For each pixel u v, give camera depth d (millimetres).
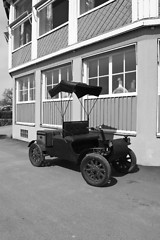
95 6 9359
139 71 7094
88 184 5441
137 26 6953
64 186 5340
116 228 3479
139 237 3244
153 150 6918
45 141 6898
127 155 6320
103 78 8539
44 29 11945
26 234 3316
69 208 4168
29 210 4094
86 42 8680
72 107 9570
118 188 5176
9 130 18719
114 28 7770
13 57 14352
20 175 6234
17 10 14391
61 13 10883
